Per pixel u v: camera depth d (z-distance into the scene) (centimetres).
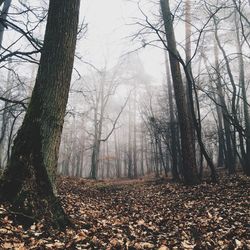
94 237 469
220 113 2342
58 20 530
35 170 473
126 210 831
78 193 1080
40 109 499
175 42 1342
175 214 748
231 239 511
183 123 1274
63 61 522
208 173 1914
